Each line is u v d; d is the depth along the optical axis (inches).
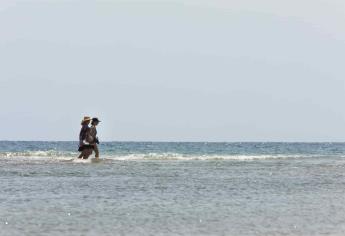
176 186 1462.8
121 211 1060.5
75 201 1181.1
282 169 2055.9
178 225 927.7
